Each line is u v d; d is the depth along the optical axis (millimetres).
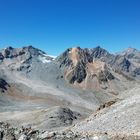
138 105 41031
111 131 35562
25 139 22797
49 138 22844
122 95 53750
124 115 39281
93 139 22594
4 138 23734
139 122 34969
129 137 23656
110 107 47844
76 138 22594
